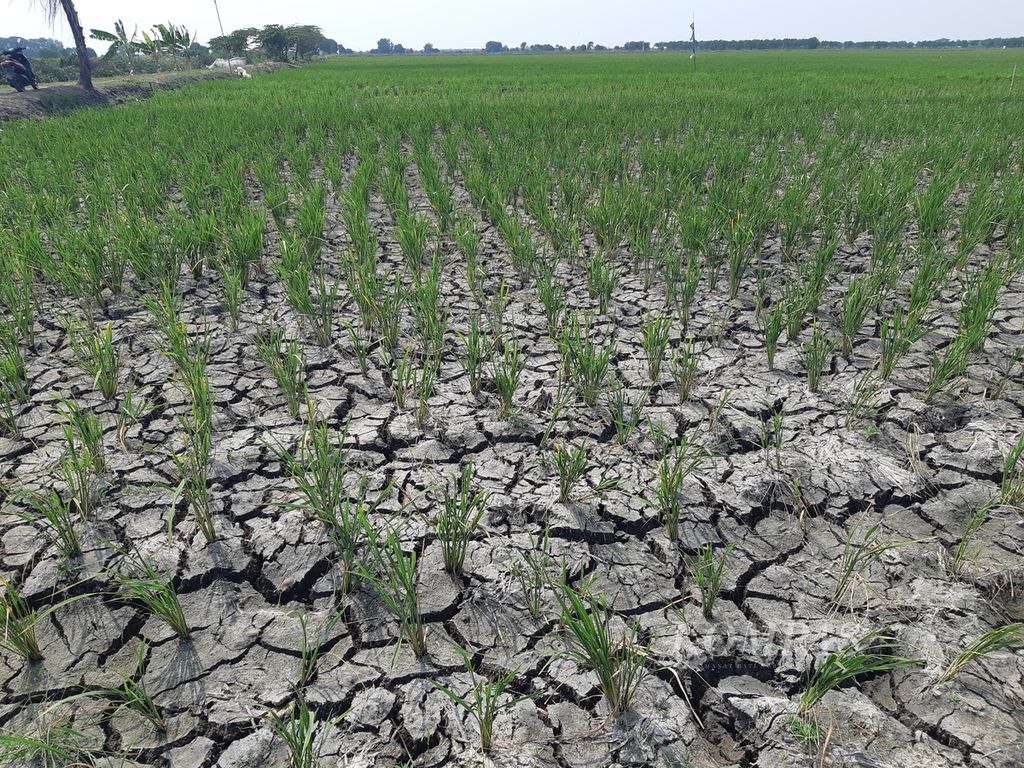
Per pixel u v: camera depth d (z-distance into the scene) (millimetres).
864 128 10336
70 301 4477
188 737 1809
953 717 1806
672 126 10773
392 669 1993
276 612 2205
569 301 4551
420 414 3164
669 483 2516
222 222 5254
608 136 9805
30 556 2375
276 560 2387
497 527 2559
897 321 3432
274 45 52062
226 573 2338
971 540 2443
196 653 2059
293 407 3250
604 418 3209
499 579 2303
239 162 7828
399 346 3922
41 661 2023
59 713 1864
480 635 2109
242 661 2033
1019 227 5336
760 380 3555
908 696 1879
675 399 3379
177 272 4695
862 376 3543
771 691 1932
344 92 19250
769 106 13883
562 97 16047
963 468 2811
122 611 2189
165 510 2605
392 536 2090
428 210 6711
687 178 6613
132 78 23328
